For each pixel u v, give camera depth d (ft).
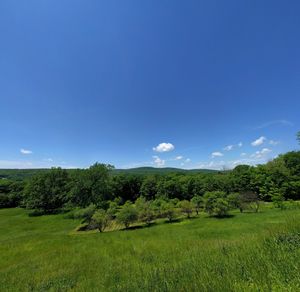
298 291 10.46
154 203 164.45
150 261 35.86
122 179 284.20
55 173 234.99
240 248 22.29
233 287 12.30
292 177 184.75
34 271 44.98
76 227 149.07
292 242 18.95
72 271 40.42
